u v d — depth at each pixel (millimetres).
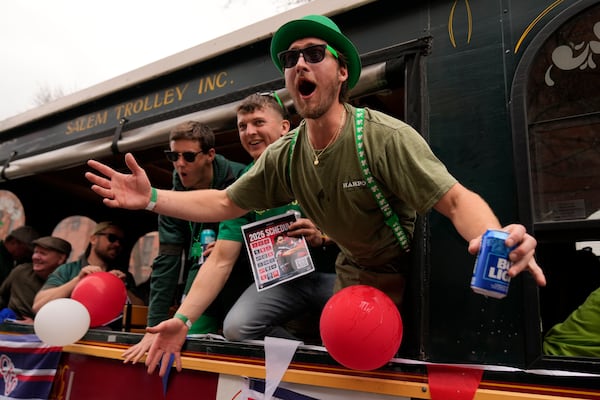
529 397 1232
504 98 1643
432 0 1887
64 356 2430
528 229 1452
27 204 4277
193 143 2305
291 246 1869
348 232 1569
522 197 1484
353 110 1506
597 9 1521
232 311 1940
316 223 1667
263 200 1756
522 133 1533
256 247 1896
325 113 1449
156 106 2836
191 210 1700
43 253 3465
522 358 1417
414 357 1531
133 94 2996
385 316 1342
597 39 1519
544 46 1593
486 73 1699
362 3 2021
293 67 1450
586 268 1894
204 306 1981
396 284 1661
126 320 2912
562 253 1934
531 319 1400
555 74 1573
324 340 1396
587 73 1522
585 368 1269
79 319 2193
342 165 1452
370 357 1336
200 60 2621
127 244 4621
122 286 2486
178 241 2479
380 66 1886
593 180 1457
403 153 1364
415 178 1342
